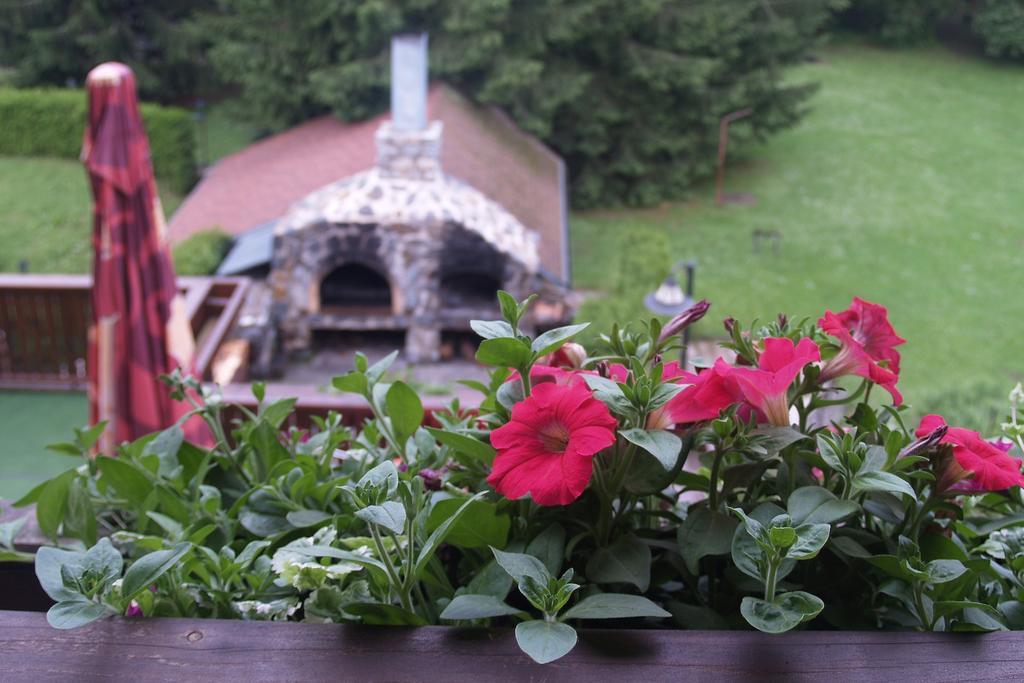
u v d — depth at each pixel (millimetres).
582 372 1028
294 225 10094
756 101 18656
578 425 868
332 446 1213
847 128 22281
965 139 21844
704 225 17500
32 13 19188
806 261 15938
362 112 16234
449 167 12453
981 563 939
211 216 13289
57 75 19953
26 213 16062
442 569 1012
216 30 17375
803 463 1064
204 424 4152
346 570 979
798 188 19266
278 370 10297
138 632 826
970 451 944
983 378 12055
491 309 10617
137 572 834
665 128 18172
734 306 13906
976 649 816
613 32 17328
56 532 1135
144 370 4047
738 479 962
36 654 805
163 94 20625
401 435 1127
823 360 1148
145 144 3980
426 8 16188
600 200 18453
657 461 950
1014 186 19484
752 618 804
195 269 10922
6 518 1342
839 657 803
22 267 10734
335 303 10797
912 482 1015
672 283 8453
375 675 783
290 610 982
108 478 1155
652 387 913
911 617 979
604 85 17938
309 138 16172
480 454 986
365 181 10461
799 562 1051
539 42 16656
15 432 7176
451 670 789
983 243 16906
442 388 9891
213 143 20000
